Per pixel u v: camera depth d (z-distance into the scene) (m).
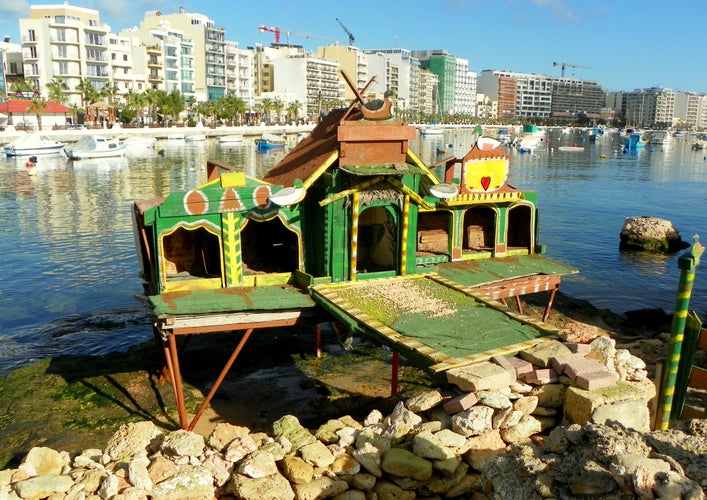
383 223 19.22
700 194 66.50
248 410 16.67
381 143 16.98
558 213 53.53
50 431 15.52
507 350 12.06
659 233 39.72
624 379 10.78
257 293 16.17
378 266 19.27
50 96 112.25
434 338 12.98
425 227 21.16
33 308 26.95
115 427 15.74
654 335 23.02
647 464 6.38
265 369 19.42
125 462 9.63
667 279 33.12
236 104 142.25
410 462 9.23
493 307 15.16
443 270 19.05
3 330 24.20
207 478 8.98
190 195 15.85
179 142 117.31
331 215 16.80
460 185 19.66
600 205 58.38
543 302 26.64
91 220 45.50
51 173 71.38
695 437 7.35
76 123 119.00
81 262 34.38
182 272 17.88
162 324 14.70
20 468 9.46
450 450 9.41
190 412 16.52
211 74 157.88
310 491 9.02
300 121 166.62
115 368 19.36
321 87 190.50
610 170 92.12
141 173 72.75
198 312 14.81
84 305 27.45
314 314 16.23
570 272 19.72
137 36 142.75
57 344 22.73
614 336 22.39
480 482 8.84
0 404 17.09
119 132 107.31
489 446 9.54
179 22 155.62
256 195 16.48
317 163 17.12
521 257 20.84
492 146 19.89
